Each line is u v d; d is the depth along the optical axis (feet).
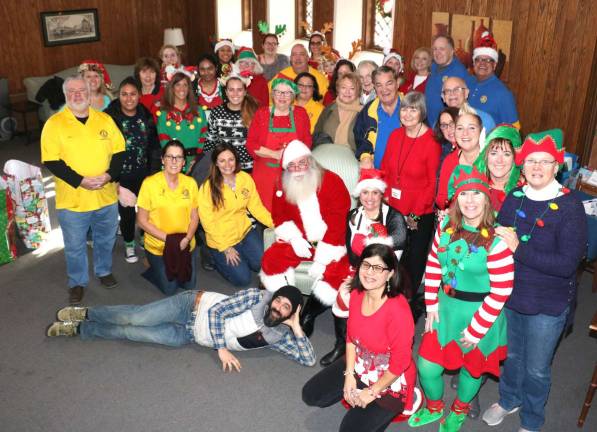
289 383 12.59
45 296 15.81
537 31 20.90
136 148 16.97
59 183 14.57
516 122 17.34
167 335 13.35
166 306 13.24
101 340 13.91
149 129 17.35
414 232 13.89
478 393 12.35
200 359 13.30
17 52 30.66
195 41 38.40
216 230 15.43
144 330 13.39
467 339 9.95
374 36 29.17
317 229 13.50
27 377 12.63
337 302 12.67
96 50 34.04
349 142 17.33
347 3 29.17
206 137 18.03
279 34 28.60
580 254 9.31
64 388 12.31
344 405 11.54
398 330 9.75
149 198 14.99
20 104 29.43
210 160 16.55
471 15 22.65
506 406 11.40
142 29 35.99
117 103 16.90
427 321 10.64
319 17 30.53
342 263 13.67
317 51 25.07
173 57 25.05
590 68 19.81
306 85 18.85
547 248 9.45
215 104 20.24
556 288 9.71
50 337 13.99
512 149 10.78
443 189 12.98
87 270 15.65
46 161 14.08
